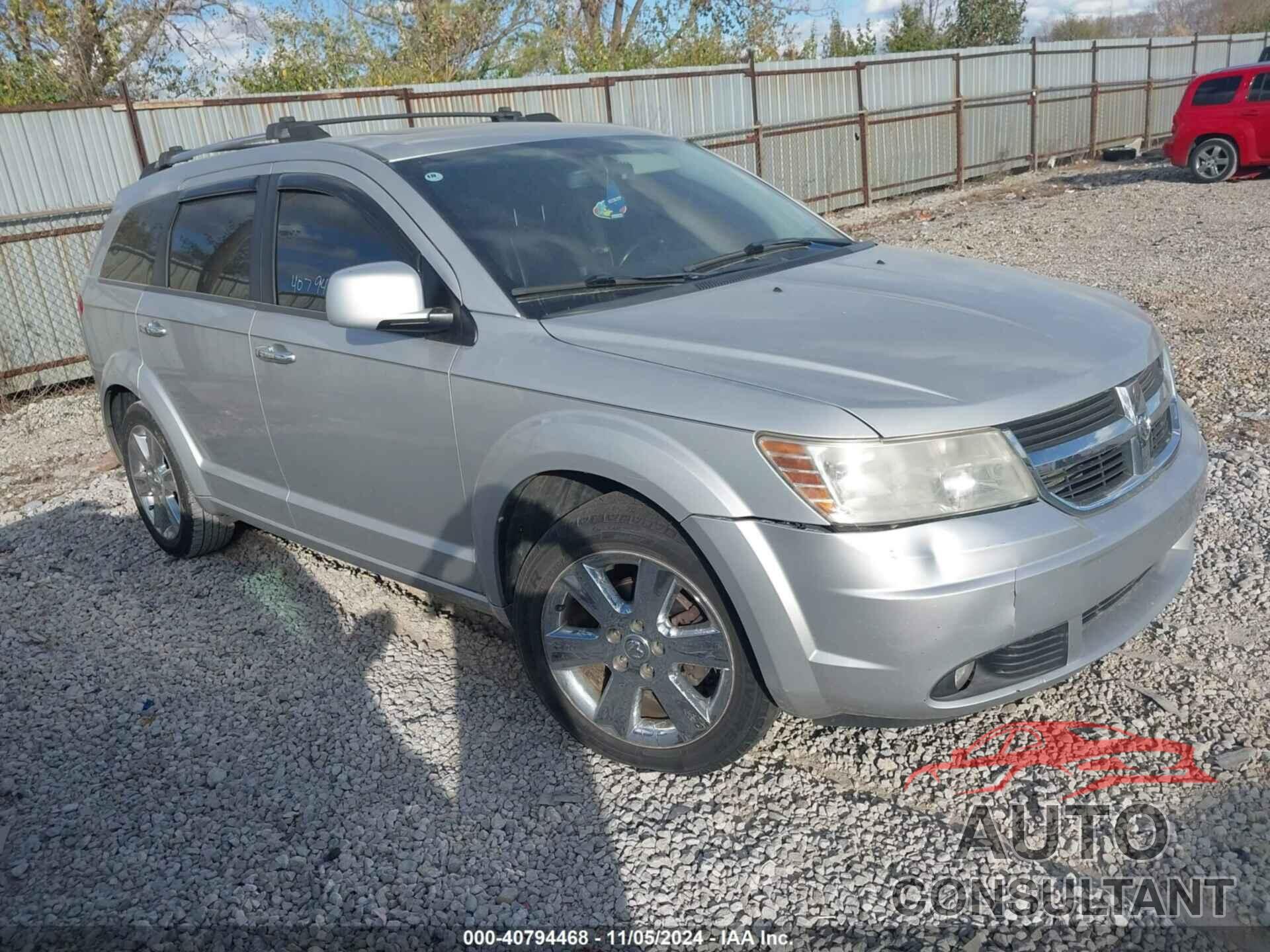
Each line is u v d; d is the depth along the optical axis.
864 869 2.71
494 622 4.13
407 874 2.84
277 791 3.24
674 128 14.83
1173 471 3.01
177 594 4.68
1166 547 2.90
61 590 4.86
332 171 3.74
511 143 3.89
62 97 15.00
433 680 3.78
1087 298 3.39
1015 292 3.32
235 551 5.06
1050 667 2.73
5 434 7.99
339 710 3.65
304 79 17.41
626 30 26.44
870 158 17.58
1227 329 7.35
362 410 3.51
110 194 9.70
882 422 2.50
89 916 2.79
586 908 2.67
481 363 3.11
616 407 2.80
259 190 4.04
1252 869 2.59
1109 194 15.80
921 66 18.17
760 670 2.72
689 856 2.81
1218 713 3.16
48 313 9.34
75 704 3.87
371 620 4.25
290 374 3.75
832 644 2.58
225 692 3.84
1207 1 58.44
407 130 4.09
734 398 2.64
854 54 25.69
